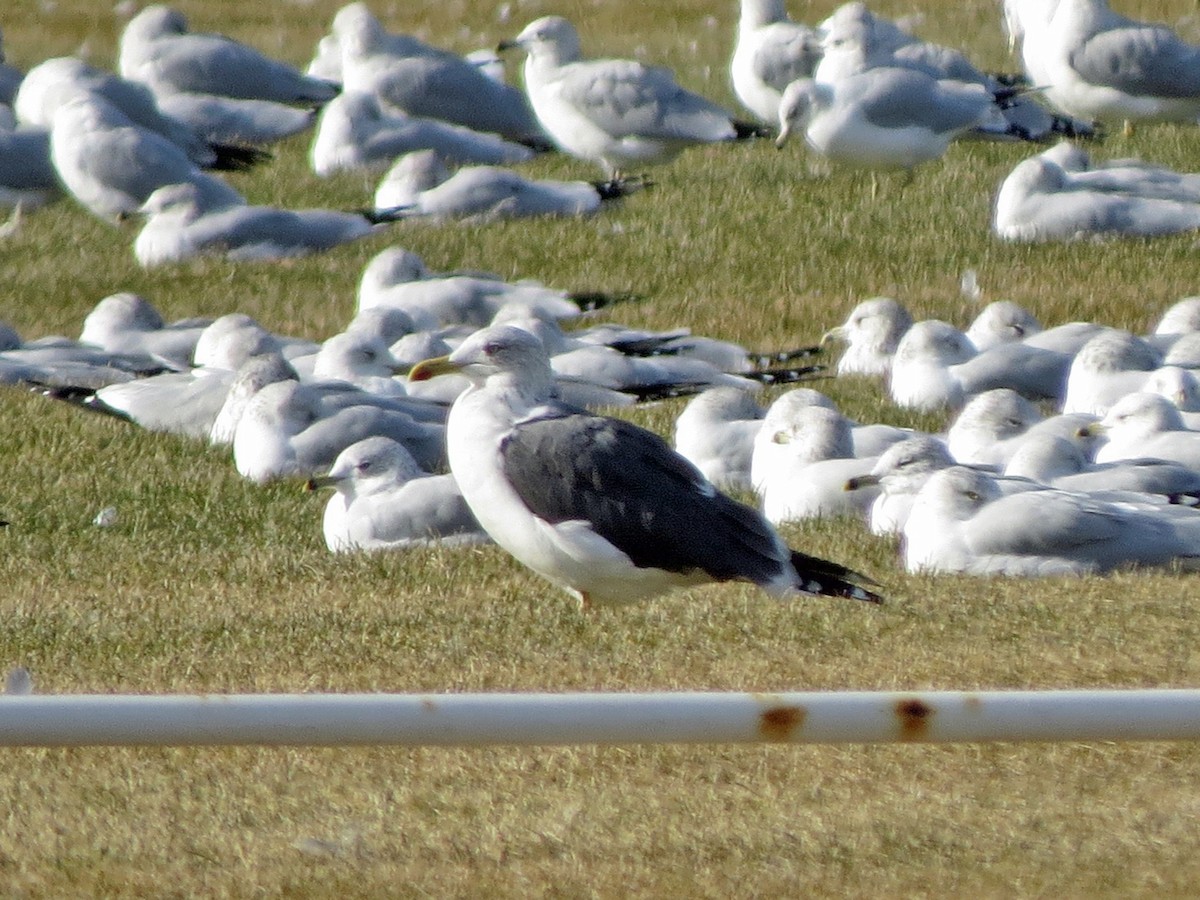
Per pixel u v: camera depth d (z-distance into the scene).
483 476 10.40
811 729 6.56
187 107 31.48
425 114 29.61
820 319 21.06
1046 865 8.07
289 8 43.50
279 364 16.73
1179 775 8.98
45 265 23.92
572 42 27.23
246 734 6.48
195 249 23.94
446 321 20.61
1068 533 12.23
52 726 6.44
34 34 40.59
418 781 9.08
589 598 10.77
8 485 15.14
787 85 28.25
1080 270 21.73
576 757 9.30
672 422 17.09
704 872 8.04
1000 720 6.59
